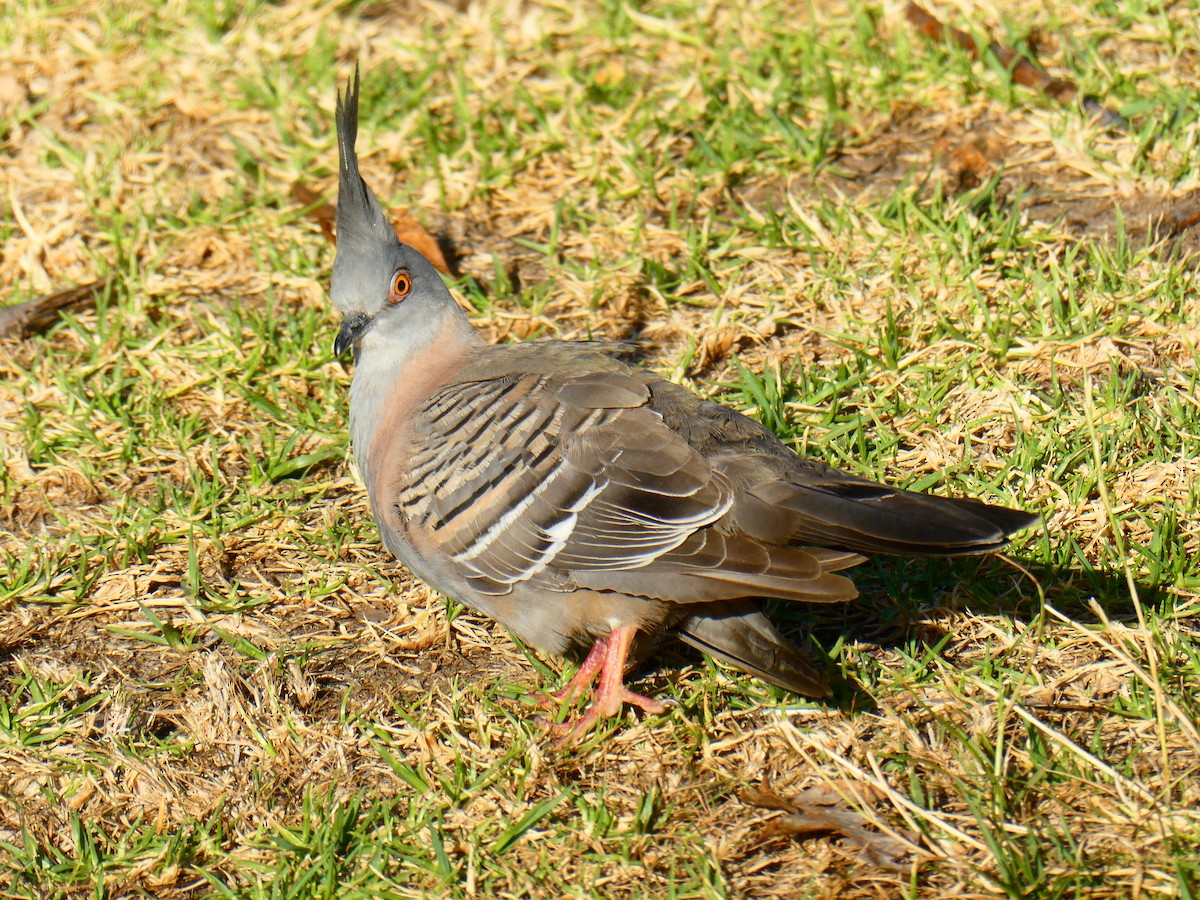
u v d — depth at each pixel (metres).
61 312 12.41
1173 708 7.67
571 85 14.57
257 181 13.88
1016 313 11.27
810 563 7.80
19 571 9.90
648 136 13.87
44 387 11.62
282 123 14.37
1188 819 7.30
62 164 14.26
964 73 13.83
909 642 8.70
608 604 8.41
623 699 8.51
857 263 12.06
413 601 9.63
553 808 7.88
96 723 8.85
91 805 8.25
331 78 14.96
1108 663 8.37
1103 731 8.00
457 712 8.66
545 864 7.50
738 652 8.21
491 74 14.98
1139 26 14.09
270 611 9.66
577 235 12.97
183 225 13.30
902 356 11.05
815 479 8.24
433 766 8.28
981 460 10.04
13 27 16.02
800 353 11.32
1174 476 9.55
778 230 12.39
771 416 10.48
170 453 10.97
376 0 16.55
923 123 13.63
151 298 12.62
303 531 10.20
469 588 8.71
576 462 8.25
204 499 10.41
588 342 9.29
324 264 12.77
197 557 10.05
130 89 15.02
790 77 14.08
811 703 8.44
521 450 8.34
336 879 7.58
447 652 9.27
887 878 7.27
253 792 8.26
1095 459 9.30
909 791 7.80
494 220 13.27
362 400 9.46
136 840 7.99
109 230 13.31
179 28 16.03
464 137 14.04
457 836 7.81
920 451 10.17
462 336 9.60
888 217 12.39
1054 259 11.54
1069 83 13.54
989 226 12.24
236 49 15.68
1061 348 10.83
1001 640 8.70
